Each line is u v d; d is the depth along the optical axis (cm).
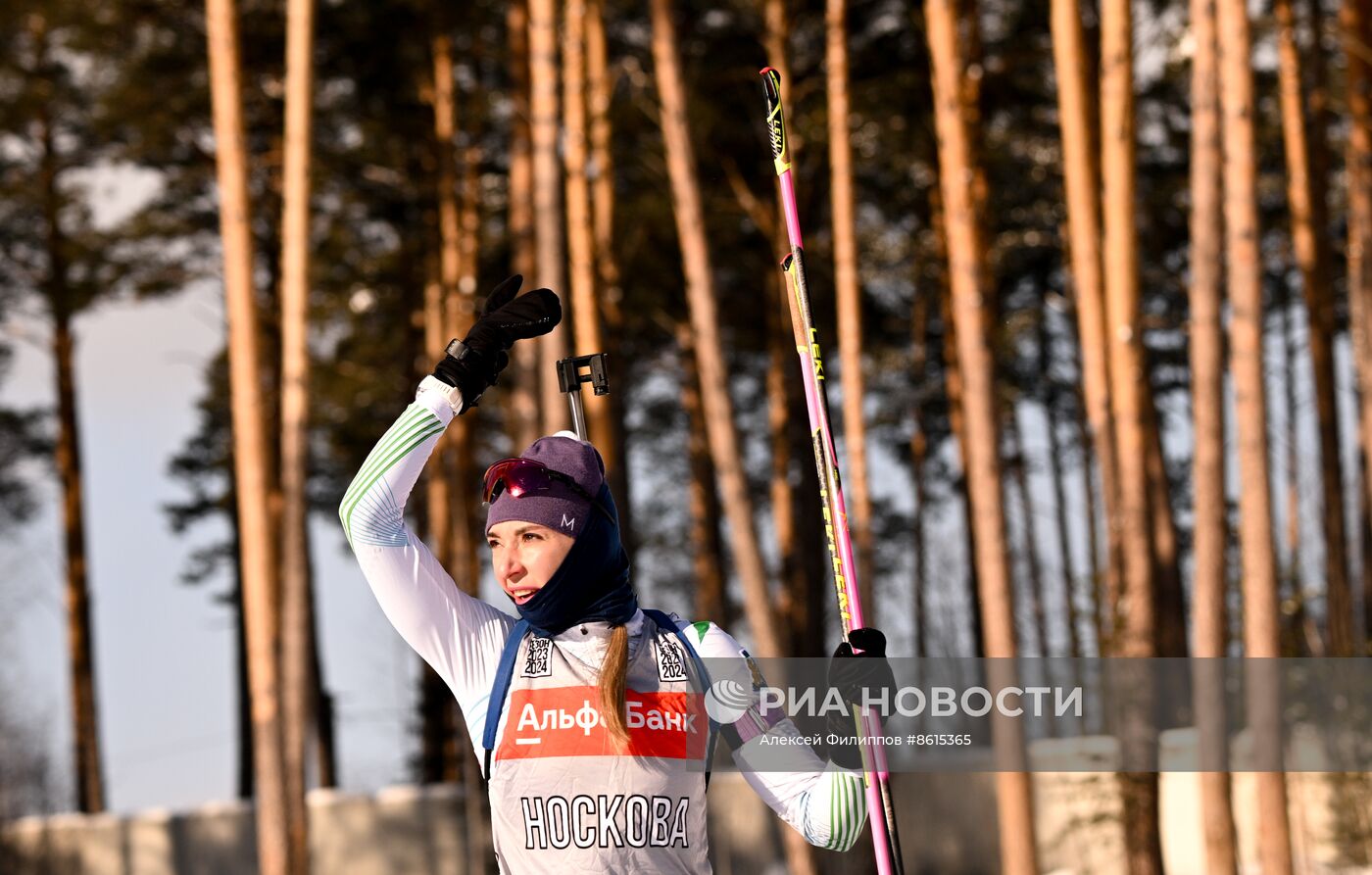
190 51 4338
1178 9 3419
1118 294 2489
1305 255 4578
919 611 5650
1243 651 2084
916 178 5047
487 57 4541
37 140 5212
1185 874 2598
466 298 4484
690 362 5484
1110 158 2486
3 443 5888
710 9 4344
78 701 5656
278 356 4844
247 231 2781
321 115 4638
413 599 586
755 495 6206
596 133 3938
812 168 4716
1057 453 6319
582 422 637
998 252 4988
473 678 595
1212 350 2102
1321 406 4484
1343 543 4316
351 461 5475
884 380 5984
